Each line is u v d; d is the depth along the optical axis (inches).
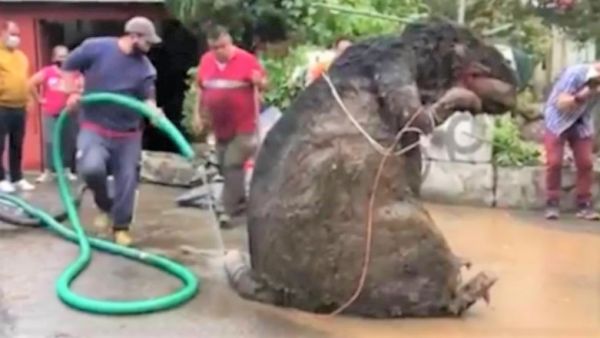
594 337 213.9
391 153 229.8
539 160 381.7
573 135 355.9
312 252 227.6
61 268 265.6
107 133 288.8
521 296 249.3
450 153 384.2
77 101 289.7
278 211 232.2
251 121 329.1
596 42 404.2
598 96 364.8
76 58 286.5
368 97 235.3
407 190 231.9
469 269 264.2
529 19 417.7
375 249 225.9
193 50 598.9
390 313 227.6
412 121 227.0
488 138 380.2
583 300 245.8
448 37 245.0
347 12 399.9
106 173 291.9
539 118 410.3
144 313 224.4
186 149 277.0
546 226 345.4
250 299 238.2
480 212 370.6
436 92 244.7
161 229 327.9
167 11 528.7
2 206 332.8
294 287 231.0
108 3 532.1
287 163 234.5
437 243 229.0
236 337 208.1
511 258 292.7
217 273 265.0
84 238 289.1
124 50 287.7
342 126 231.6
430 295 228.1
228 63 323.3
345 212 226.4
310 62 401.1
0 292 239.3
